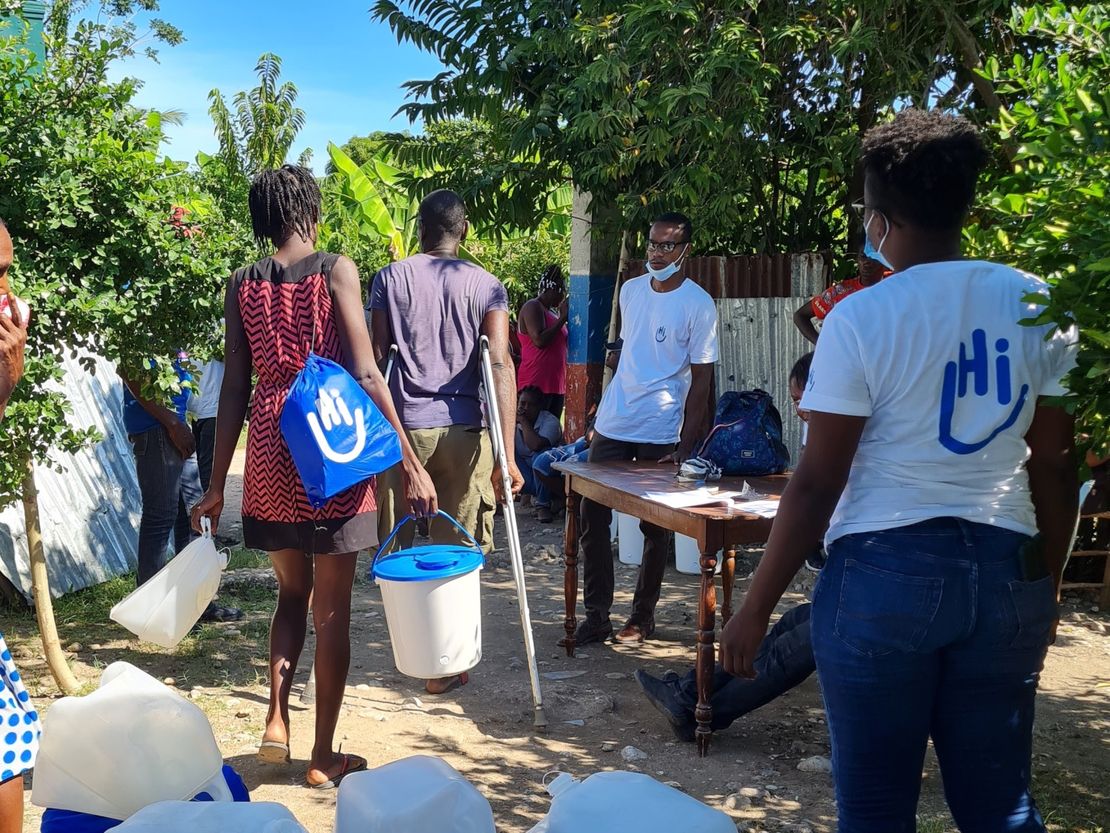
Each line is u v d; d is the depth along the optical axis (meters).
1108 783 3.75
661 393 5.41
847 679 2.06
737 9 6.90
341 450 3.32
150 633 3.55
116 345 4.45
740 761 3.96
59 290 4.13
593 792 2.06
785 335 7.66
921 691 2.05
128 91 4.48
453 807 2.06
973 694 2.06
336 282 3.53
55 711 2.47
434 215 4.75
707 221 7.16
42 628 4.40
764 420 4.98
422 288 4.60
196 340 4.64
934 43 6.89
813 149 7.47
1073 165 2.55
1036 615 2.04
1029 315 2.07
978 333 2.04
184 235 4.53
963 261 2.10
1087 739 4.17
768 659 3.96
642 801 2.03
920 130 2.11
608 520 5.36
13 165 4.10
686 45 6.92
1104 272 2.05
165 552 5.45
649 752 4.04
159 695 2.54
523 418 9.28
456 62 8.68
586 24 7.19
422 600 3.64
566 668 5.06
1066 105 2.91
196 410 6.95
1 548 5.70
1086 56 3.31
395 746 4.03
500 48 8.47
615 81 6.88
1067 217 2.52
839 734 2.10
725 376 7.78
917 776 2.11
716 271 7.80
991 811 2.11
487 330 4.63
